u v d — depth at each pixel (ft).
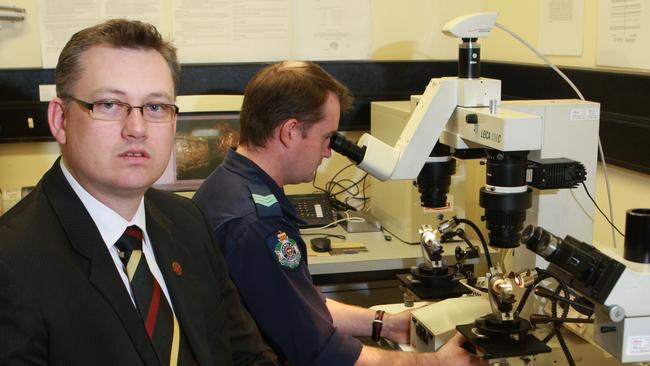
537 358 5.44
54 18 9.64
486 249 6.54
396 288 9.42
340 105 6.37
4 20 9.51
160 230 4.52
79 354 3.70
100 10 9.75
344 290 9.34
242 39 10.23
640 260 4.52
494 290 5.28
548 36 9.33
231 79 10.15
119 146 3.90
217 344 4.58
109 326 3.81
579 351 5.49
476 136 5.49
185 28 10.04
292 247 5.71
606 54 8.24
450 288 6.73
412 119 6.00
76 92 3.89
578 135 6.08
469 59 5.93
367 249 8.66
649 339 4.46
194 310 4.40
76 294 3.76
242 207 5.76
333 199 10.34
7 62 9.63
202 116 9.24
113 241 4.10
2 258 3.64
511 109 5.88
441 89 5.82
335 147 5.97
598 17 8.34
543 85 9.31
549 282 5.95
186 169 9.20
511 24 10.26
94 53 3.90
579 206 6.09
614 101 7.98
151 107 4.00
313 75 6.13
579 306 5.20
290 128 6.05
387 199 9.44
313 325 5.60
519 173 5.33
